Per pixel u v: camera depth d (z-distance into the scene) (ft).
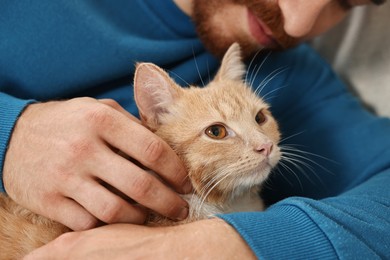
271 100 2.11
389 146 1.86
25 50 1.77
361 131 1.97
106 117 1.33
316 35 1.97
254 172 1.54
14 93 1.82
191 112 1.59
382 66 2.17
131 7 1.91
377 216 1.38
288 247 1.21
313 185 1.96
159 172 1.38
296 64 2.21
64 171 1.33
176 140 1.55
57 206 1.35
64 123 1.36
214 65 2.06
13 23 1.77
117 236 1.28
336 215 1.31
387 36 2.14
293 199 1.35
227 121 1.58
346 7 1.89
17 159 1.42
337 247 1.22
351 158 1.91
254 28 1.87
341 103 2.11
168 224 1.45
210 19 1.90
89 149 1.32
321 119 2.07
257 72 2.09
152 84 1.56
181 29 1.97
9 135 1.47
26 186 1.40
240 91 1.74
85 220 1.34
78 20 1.77
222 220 1.29
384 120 2.01
